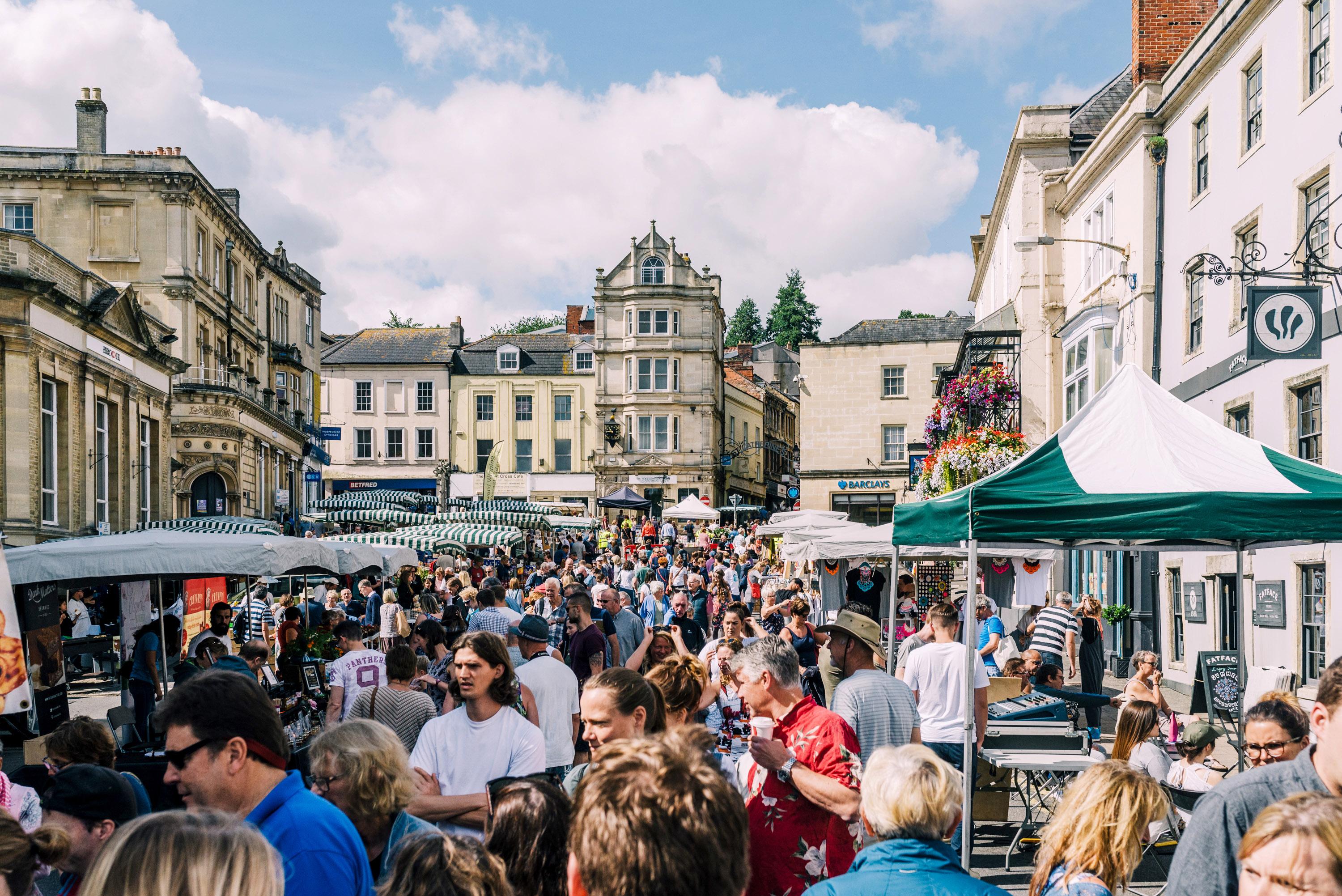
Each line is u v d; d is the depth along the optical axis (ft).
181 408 113.70
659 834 7.25
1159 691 34.58
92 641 64.49
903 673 32.73
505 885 9.83
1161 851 23.80
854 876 11.24
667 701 19.74
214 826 7.93
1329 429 42.83
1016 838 25.26
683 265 197.36
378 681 30.14
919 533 26.48
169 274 112.98
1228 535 22.97
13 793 18.35
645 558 110.32
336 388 207.92
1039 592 63.87
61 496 78.64
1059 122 83.30
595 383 206.90
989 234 111.04
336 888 10.55
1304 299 39.60
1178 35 68.44
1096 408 25.73
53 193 112.37
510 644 33.01
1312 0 45.01
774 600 52.06
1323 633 43.80
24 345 71.61
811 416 157.07
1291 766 10.66
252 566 36.55
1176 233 59.88
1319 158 43.93
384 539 74.28
